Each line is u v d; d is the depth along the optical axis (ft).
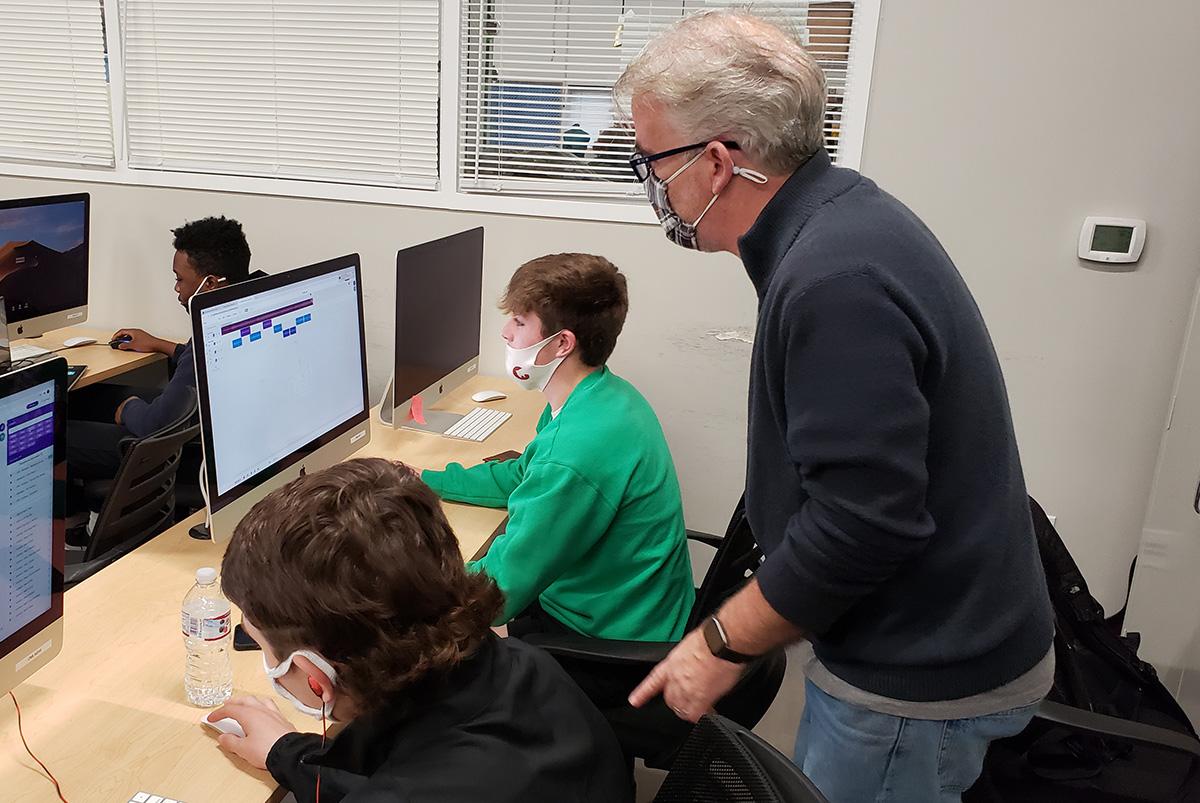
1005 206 8.11
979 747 4.04
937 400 3.56
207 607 4.33
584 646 5.19
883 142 8.20
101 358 9.45
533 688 3.19
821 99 3.74
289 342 5.55
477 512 6.38
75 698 4.01
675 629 5.91
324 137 9.51
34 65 10.07
